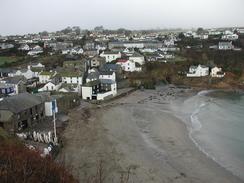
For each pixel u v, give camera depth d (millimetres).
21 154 22438
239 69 109625
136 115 61438
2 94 68000
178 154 40656
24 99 50062
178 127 53812
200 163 37875
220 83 100938
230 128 53781
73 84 77312
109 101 73812
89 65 111312
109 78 86812
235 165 37688
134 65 107000
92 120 55750
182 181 32875
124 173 34062
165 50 146875
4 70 99375
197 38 196125
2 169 19359
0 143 26562
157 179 33062
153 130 51406
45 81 89375
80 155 38781
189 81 103812
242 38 188125
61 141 42688
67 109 62312
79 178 31641
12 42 191375
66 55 129250
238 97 83562
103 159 37812
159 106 71000
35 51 145250
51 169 21531
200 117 61438
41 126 49031
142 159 38375
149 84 94062
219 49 146875
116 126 52812
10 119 44062
